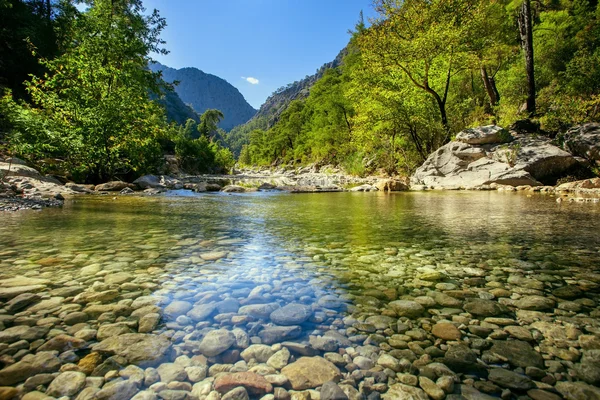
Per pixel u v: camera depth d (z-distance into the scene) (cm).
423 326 139
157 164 1566
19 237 316
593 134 1125
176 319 143
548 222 416
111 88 1188
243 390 98
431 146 1739
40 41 1914
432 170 1387
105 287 182
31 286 181
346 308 157
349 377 105
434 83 1728
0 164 894
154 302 161
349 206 640
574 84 1529
